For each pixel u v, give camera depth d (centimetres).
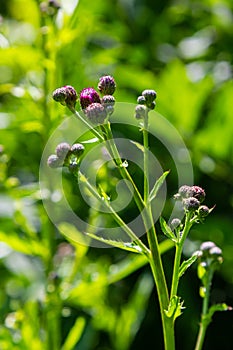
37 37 151
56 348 146
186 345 166
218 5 201
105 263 155
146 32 209
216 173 175
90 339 157
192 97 173
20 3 182
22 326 144
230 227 166
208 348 166
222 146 173
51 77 149
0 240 145
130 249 119
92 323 156
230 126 171
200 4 208
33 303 149
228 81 183
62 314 152
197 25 208
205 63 196
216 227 166
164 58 200
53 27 149
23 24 183
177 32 207
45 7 148
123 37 206
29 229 146
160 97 175
